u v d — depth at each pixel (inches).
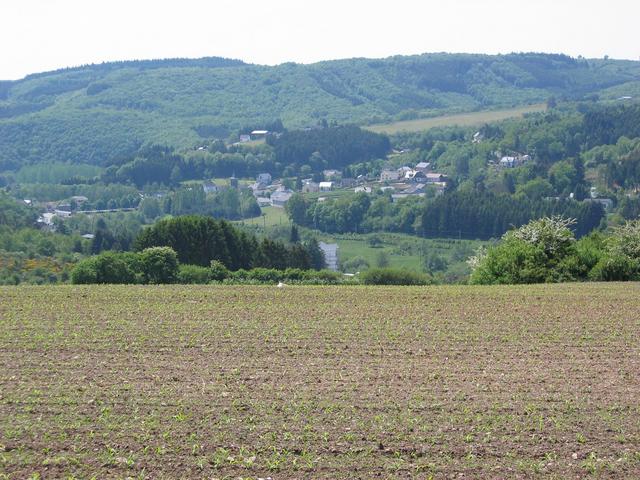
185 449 722.8
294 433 761.0
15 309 1358.3
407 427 776.9
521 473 684.1
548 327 1248.2
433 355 1059.9
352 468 689.6
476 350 1090.7
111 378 935.0
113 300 1465.3
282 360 1026.7
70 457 701.9
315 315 1331.2
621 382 935.7
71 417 797.2
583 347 1115.3
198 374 956.0
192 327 1222.9
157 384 912.9
